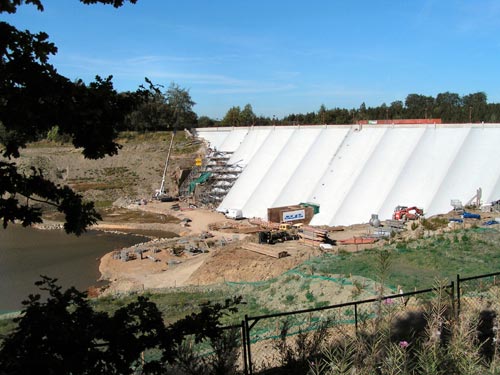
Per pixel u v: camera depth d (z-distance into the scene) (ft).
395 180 157.89
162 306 76.07
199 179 248.32
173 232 185.98
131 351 18.45
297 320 53.47
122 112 20.99
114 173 270.67
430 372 18.75
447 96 502.38
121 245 161.48
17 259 143.54
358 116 377.50
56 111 18.95
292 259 100.73
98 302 85.46
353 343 21.42
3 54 18.43
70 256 147.02
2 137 19.84
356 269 74.43
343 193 174.60
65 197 19.60
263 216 196.03
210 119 402.52
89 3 20.10
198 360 26.76
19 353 16.61
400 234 112.98
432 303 29.32
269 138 244.01
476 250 78.48
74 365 17.02
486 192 138.41
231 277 98.94
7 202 18.37
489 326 29.63
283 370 30.01
